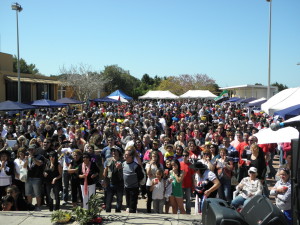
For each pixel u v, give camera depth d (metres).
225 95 37.28
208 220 4.14
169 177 6.73
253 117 15.14
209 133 11.40
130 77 63.00
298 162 3.41
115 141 9.39
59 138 9.81
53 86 37.50
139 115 20.30
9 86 28.75
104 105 31.28
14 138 10.95
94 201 5.80
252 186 6.00
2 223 5.62
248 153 7.25
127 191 6.62
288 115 8.42
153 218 5.86
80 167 6.88
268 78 20.11
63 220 5.54
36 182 7.29
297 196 3.41
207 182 6.24
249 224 4.08
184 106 30.88
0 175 7.12
